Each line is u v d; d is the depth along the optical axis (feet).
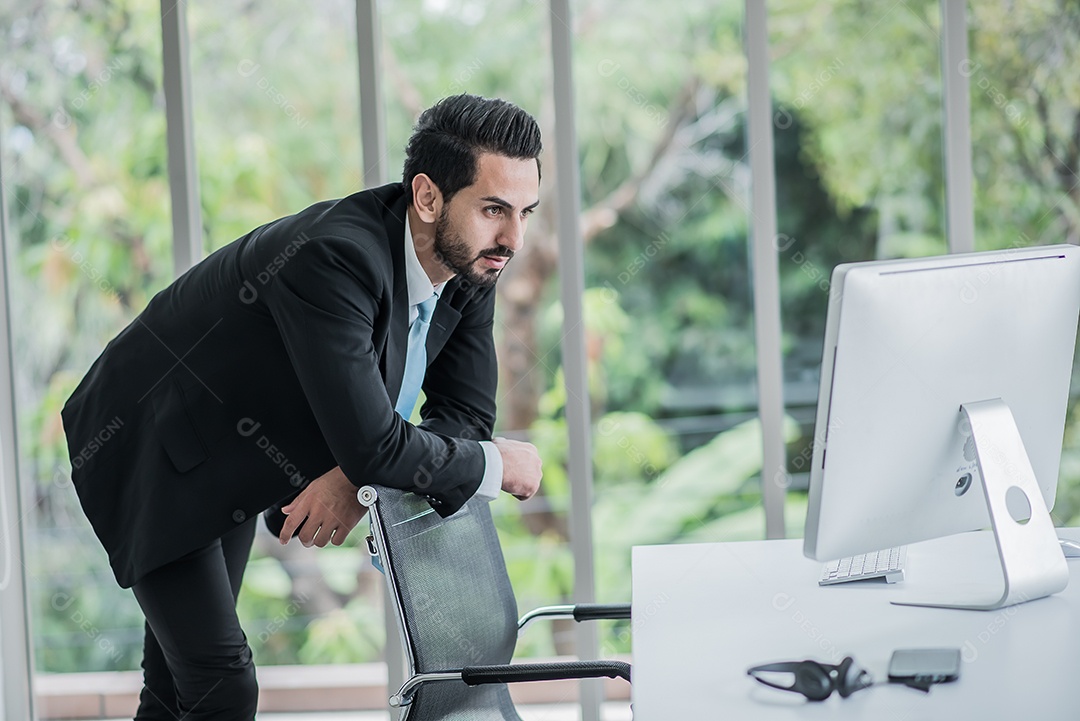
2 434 9.12
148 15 9.01
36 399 9.30
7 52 9.11
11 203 9.20
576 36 9.08
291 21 9.01
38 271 9.24
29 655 9.31
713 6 8.95
